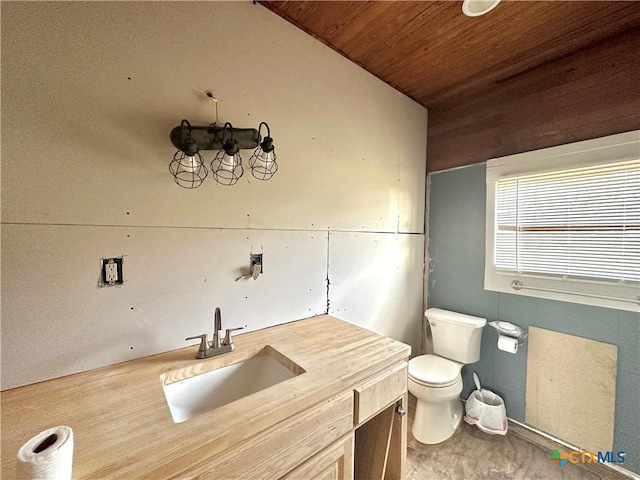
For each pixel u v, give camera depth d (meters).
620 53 1.49
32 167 0.88
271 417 0.79
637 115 1.45
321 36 1.56
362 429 1.37
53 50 0.90
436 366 1.91
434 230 2.38
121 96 1.02
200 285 1.22
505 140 1.96
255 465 0.75
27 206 0.87
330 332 1.39
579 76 1.63
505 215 1.95
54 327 0.92
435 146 2.38
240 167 1.32
